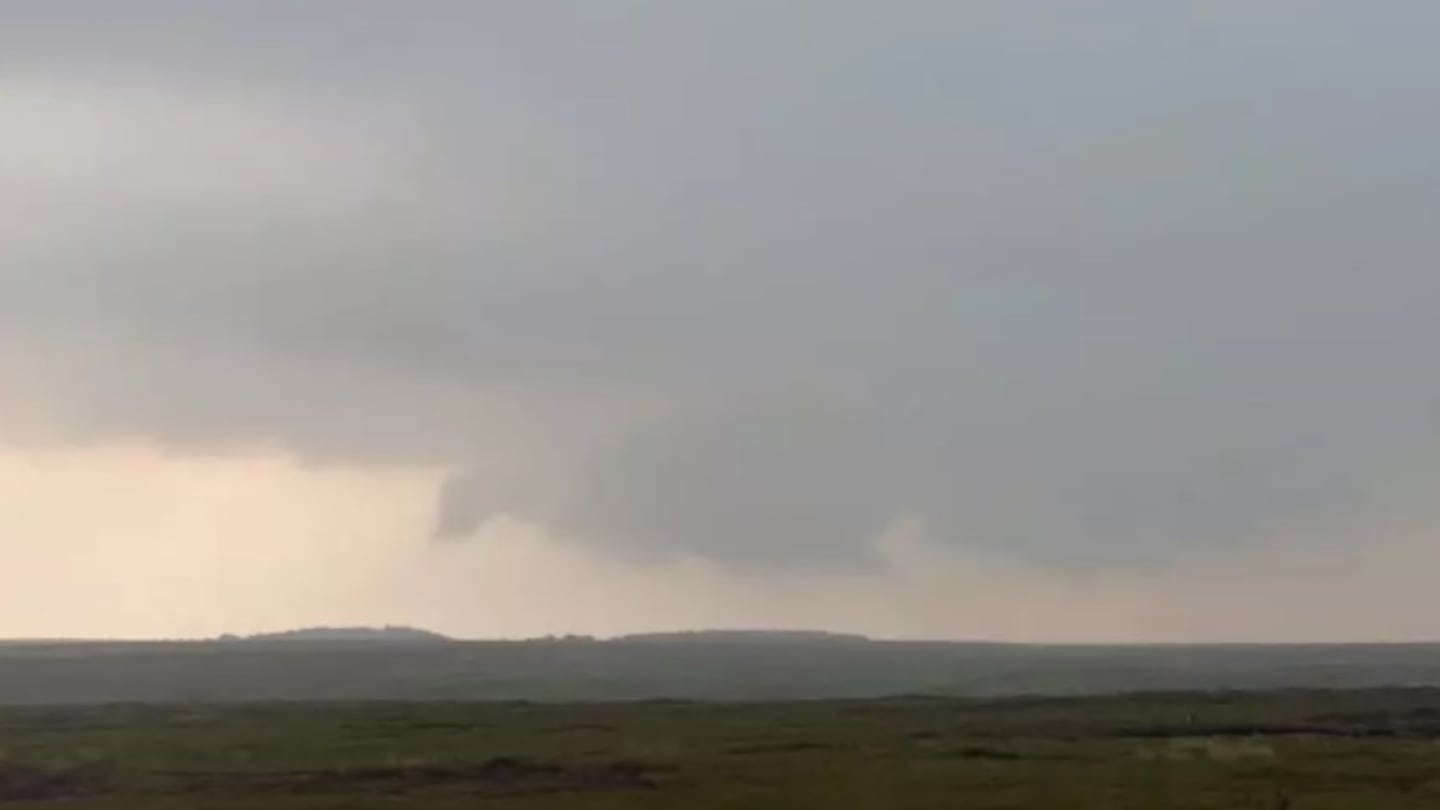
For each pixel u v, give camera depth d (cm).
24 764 9338
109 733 11812
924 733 11594
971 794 7825
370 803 7775
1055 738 11175
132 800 8019
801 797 7794
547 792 8169
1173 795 7750
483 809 7531
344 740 11112
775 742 10781
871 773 8788
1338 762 9175
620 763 9394
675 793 8038
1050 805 7425
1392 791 7912
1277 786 8094
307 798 8019
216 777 8938
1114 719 12938
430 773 9019
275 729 12194
